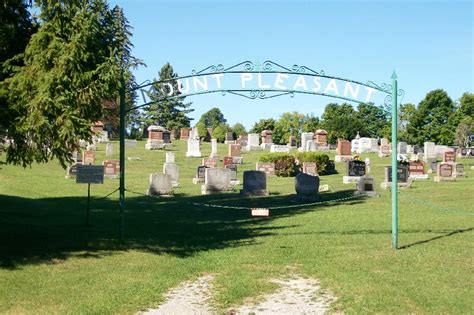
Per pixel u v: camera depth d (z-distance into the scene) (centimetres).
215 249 1297
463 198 2222
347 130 10069
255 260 1158
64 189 2953
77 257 1170
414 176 3241
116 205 2352
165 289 930
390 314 777
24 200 2431
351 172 3253
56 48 1040
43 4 1078
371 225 1631
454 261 1107
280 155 3856
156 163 4475
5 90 1036
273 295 897
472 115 8406
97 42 1121
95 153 4856
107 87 1091
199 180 3381
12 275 990
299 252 1240
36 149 1093
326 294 895
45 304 832
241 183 3288
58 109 1033
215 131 9212
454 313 775
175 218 1938
